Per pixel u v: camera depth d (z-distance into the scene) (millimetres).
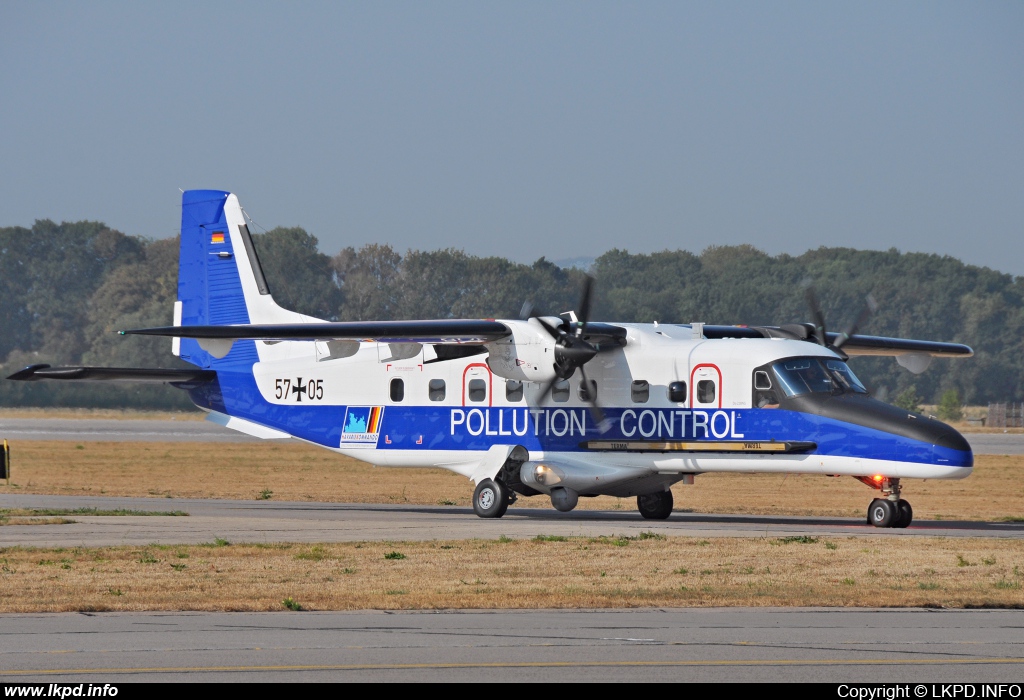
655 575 56531
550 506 111438
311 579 55156
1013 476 149125
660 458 85938
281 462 171375
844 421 80750
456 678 34188
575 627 42344
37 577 55438
